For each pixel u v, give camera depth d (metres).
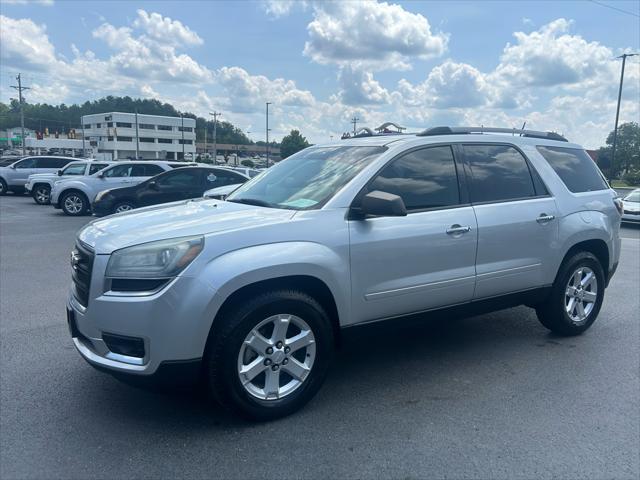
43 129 143.25
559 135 5.43
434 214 4.07
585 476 2.91
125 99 159.50
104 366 3.18
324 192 3.83
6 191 24.78
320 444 3.19
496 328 5.46
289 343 3.46
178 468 2.93
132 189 13.52
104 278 3.17
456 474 2.91
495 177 4.56
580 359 4.61
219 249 3.22
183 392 3.85
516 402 3.77
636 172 64.06
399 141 4.19
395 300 3.89
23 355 4.52
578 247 5.09
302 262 3.40
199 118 155.62
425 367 4.39
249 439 3.24
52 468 2.90
